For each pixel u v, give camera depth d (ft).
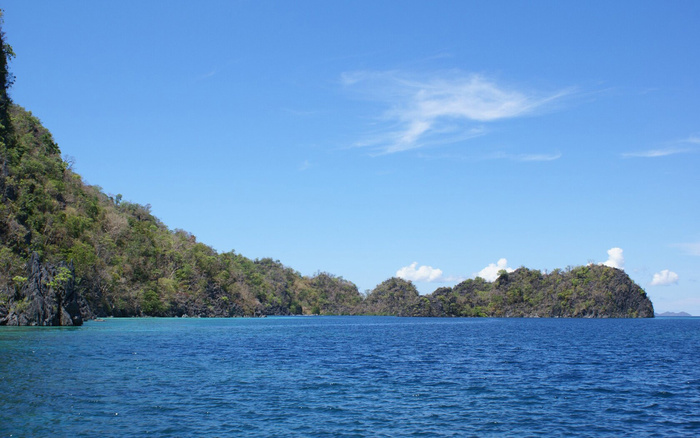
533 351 230.48
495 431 88.17
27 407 92.79
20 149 433.48
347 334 352.49
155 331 297.74
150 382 121.60
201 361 164.45
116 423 85.35
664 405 110.73
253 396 110.42
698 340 326.85
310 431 85.40
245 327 419.54
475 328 488.44
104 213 554.05
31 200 393.91
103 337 235.20
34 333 239.91
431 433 86.12
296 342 261.65
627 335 380.78
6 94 404.77
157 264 624.18
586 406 108.58
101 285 458.50
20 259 334.03
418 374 150.20
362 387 126.00
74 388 110.52
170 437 79.15
